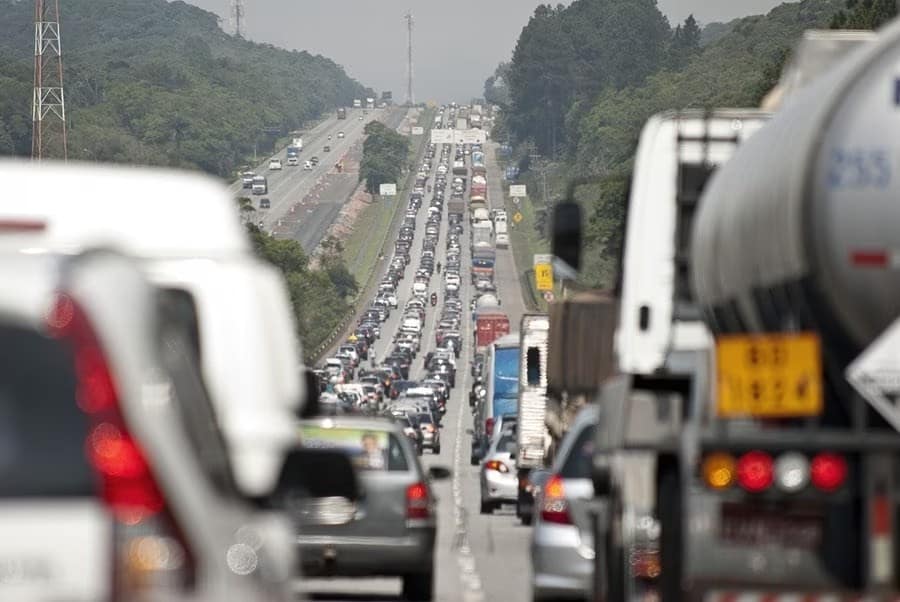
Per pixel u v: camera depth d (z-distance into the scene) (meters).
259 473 21.50
